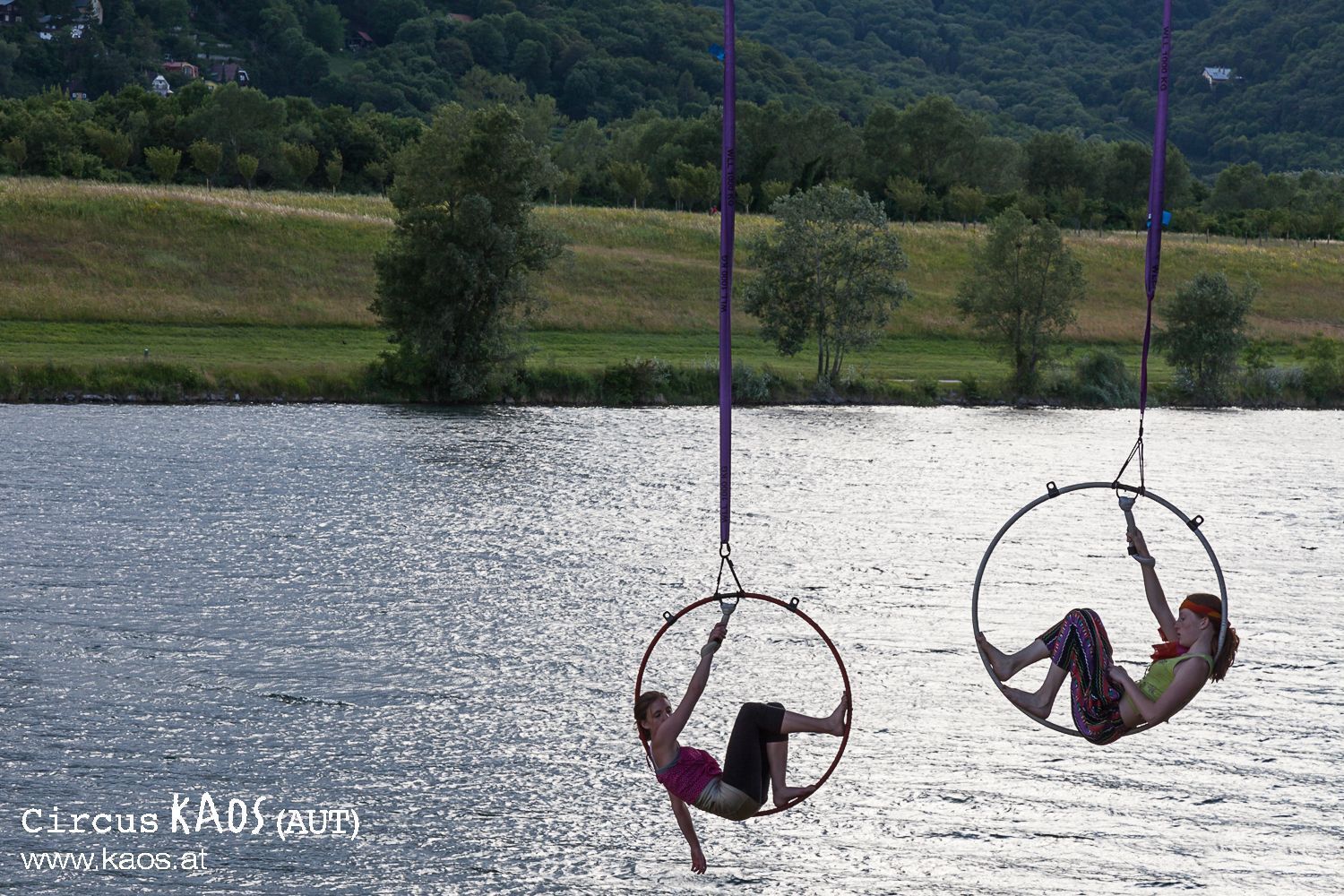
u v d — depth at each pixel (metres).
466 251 134.88
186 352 144.38
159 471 101.12
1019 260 154.62
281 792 51.84
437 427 124.62
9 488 93.50
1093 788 54.03
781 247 149.25
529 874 47.47
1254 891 46.59
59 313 153.75
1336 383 160.38
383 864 47.59
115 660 63.03
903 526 95.56
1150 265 23.08
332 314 166.88
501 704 60.97
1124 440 131.62
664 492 103.44
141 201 184.00
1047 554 89.25
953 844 49.94
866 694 63.16
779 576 82.06
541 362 151.75
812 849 49.69
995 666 23.84
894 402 151.50
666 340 172.88
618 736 58.41
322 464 107.06
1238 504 103.62
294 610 71.94
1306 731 59.12
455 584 78.19
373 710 59.47
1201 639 23.42
